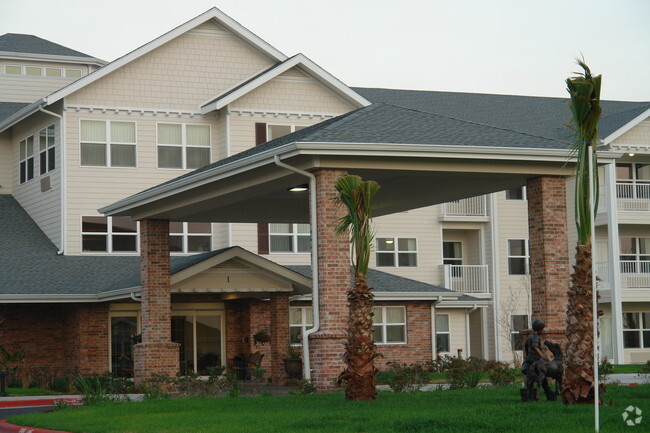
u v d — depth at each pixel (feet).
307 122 140.36
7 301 116.47
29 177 142.92
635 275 158.61
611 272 153.38
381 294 133.59
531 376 65.46
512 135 84.79
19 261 127.34
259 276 113.80
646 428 49.44
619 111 181.06
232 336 129.18
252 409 66.69
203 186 91.45
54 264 128.16
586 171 62.39
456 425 52.11
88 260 130.93
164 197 96.99
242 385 94.99
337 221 76.79
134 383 104.94
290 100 139.74
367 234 69.56
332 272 76.69
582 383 61.98
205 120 138.82
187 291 109.19
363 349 69.87
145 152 135.64
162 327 104.78
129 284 114.93
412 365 106.93
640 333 165.68
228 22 140.05
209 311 128.67
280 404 69.15
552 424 51.31
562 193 84.12
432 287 140.67
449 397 71.72
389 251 155.02
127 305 125.59
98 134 133.80
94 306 122.11
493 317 160.15
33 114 139.85
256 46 142.82
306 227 142.00
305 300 138.72
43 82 160.76
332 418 57.31
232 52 142.00
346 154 75.97
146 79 136.56
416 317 139.64
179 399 78.69
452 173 81.30
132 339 120.06
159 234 106.01
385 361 136.36
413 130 82.43
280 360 115.44
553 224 83.46
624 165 165.68
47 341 125.80
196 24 137.90
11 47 164.04
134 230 135.44
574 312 62.54
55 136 134.21
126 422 61.16
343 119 85.20
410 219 156.87
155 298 104.78
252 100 137.69
